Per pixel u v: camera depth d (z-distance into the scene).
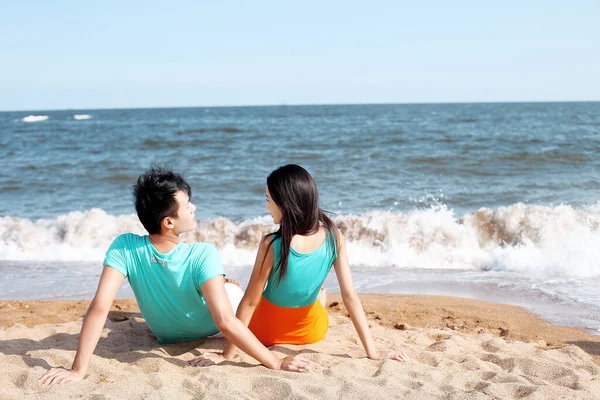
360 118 58.56
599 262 7.26
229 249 8.64
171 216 3.14
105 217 9.78
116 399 2.70
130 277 3.32
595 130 30.03
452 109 95.38
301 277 3.41
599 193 12.98
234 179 16.36
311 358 3.45
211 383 2.94
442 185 14.59
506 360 3.52
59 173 18.17
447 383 3.03
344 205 12.39
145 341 3.98
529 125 36.66
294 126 43.25
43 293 6.59
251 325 3.71
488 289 6.38
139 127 45.22
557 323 5.02
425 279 7.01
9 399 2.69
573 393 2.89
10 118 81.62
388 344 3.89
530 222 8.56
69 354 3.48
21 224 9.69
